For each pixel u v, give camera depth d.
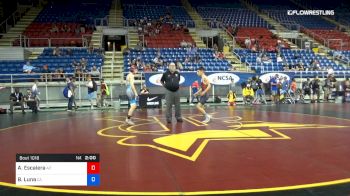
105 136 8.88
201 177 5.16
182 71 20.05
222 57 24.16
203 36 28.92
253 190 4.56
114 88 19.00
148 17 30.42
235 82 19.91
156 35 27.17
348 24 34.88
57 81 19.09
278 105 18.28
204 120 11.77
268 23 32.97
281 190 4.55
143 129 9.98
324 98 21.03
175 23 29.73
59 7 30.34
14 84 17.91
